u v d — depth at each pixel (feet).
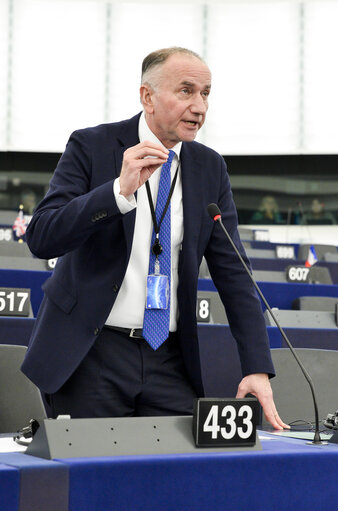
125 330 6.09
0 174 45.21
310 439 5.92
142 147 5.35
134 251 6.21
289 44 44.11
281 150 44.65
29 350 6.08
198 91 6.08
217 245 6.64
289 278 21.07
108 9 44.06
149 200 6.30
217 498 4.23
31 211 45.39
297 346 12.53
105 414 5.99
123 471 3.99
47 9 43.75
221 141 44.80
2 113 43.75
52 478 3.79
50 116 44.01
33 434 4.72
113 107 44.19
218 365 10.59
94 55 44.09
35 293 15.85
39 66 43.83
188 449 4.53
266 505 4.37
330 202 46.14
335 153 45.47
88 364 6.03
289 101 44.34
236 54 44.42
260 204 46.29
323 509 4.52
